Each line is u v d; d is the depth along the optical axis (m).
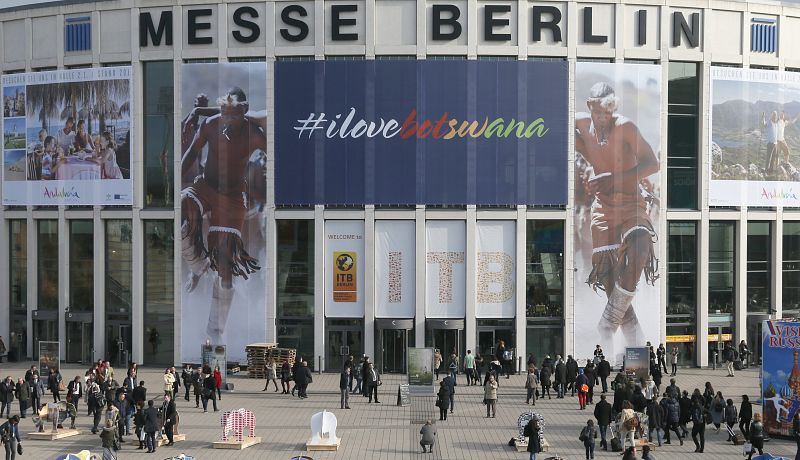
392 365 55.84
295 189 56.09
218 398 46.19
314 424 36.69
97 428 39.50
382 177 55.75
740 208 58.78
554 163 55.97
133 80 57.84
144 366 58.34
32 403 43.50
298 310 56.53
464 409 44.50
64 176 59.62
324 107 55.81
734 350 55.97
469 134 55.59
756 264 59.88
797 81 59.81
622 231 56.53
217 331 56.88
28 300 61.44
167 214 57.50
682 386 50.88
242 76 56.28
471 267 55.69
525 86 55.69
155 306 58.28
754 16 58.78
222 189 56.59
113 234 59.09
